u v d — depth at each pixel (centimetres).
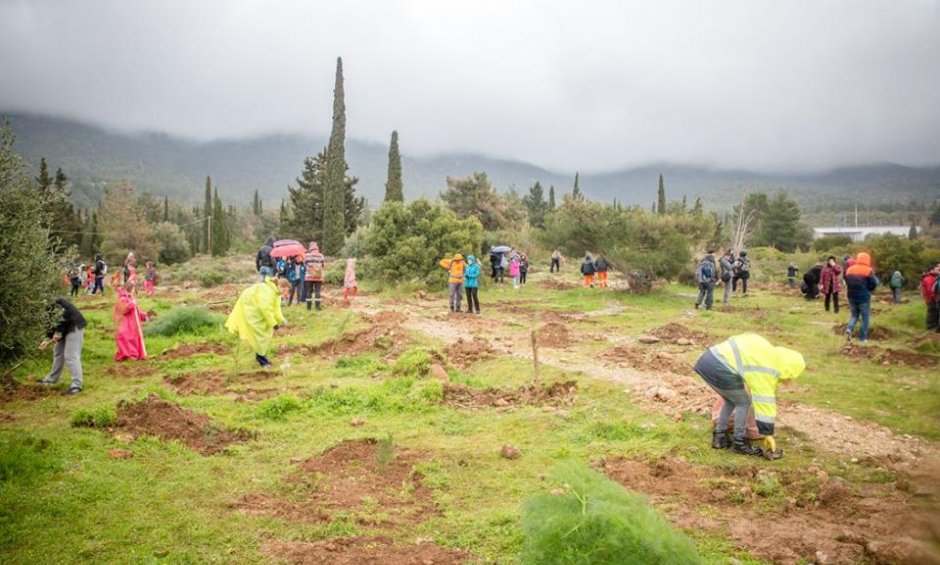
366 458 748
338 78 4925
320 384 1114
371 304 2386
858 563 489
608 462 726
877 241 3578
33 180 744
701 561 351
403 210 3008
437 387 1010
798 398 994
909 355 1283
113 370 1221
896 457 721
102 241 6819
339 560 507
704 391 991
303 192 6088
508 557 510
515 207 5997
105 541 528
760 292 3030
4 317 692
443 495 641
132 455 731
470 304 2059
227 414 922
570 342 1516
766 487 639
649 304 2373
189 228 9962
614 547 336
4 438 759
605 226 2759
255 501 623
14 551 506
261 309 1236
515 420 898
